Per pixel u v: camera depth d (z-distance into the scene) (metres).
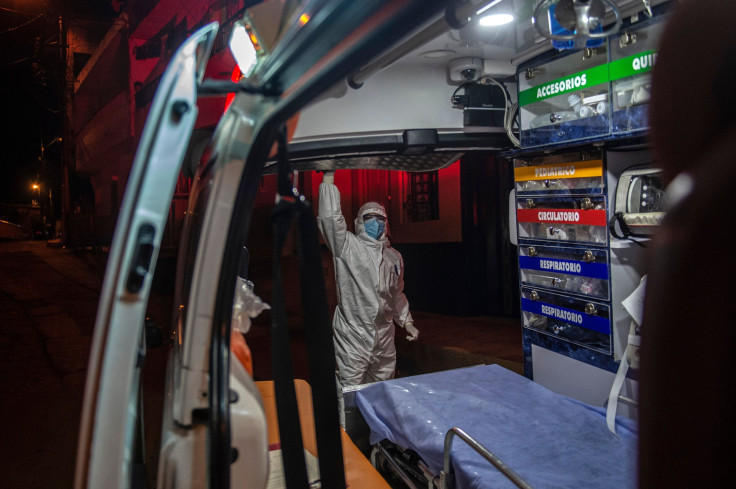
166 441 0.96
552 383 3.41
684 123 0.49
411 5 0.58
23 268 17.70
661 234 0.50
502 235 7.70
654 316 0.49
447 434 2.10
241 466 0.98
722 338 0.43
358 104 3.43
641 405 0.49
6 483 3.76
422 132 3.44
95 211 23.11
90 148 21.06
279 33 0.95
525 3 2.94
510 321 7.46
